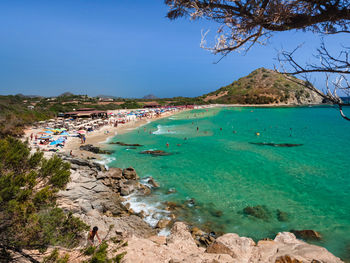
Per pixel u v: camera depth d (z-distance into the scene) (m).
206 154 31.58
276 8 2.47
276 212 15.75
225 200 17.67
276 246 8.91
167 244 9.94
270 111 108.62
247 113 100.12
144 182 21.16
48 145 33.16
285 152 32.34
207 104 147.38
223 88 180.00
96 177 20.45
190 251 9.43
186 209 16.31
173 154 31.67
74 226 6.70
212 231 13.57
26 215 5.44
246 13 2.73
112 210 15.95
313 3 2.35
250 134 48.56
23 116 52.75
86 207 15.22
